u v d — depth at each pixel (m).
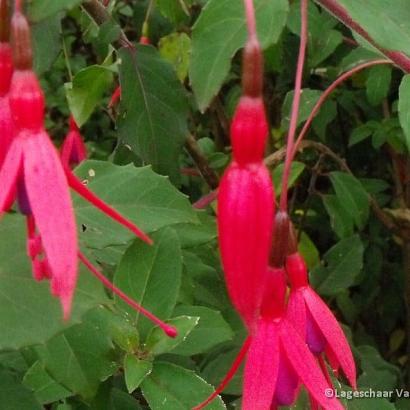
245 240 0.14
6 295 0.18
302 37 0.17
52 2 0.17
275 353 0.17
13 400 0.21
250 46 0.15
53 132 0.47
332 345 0.18
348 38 0.36
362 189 0.34
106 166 0.23
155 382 0.21
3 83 0.16
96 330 0.20
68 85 0.26
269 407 0.16
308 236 0.40
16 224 0.19
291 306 0.18
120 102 0.27
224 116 0.36
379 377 0.31
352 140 0.36
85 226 0.22
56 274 0.14
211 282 0.27
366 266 0.38
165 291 0.22
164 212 0.22
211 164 0.33
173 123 0.27
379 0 0.18
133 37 0.42
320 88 0.38
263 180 0.15
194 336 0.22
